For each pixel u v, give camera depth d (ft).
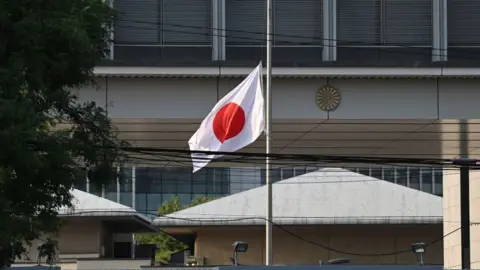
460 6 112.27
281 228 224.12
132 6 111.14
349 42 112.37
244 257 225.15
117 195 440.04
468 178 160.97
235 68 111.24
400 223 223.92
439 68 111.34
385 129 125.49
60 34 60.85
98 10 67.82
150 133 129.49
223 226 223.10
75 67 64.80
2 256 69.36
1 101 57.36
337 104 114.52
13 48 61.31
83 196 220.64
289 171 404.77
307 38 112.57
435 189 424.46
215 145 107.45
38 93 65.98
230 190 447.83
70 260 213.46
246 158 137.49
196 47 112.06
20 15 61.62
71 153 69.77
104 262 210.79
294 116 114.52
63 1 63.36
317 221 223.10
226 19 112.78
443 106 114.32
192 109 113.70
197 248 226.38
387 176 415.23
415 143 140.97
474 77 112.37
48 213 67.41
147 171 442.91
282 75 112.06
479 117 114.21
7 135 57.11
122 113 112.78
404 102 114.52
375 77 112.68
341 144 142.92
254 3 112.98
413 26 112.37
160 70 110.22
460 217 174.60
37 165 60.23
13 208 65.41
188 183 446.60
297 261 225.76
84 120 71.72
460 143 140.87
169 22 111.65
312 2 112.78
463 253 160.56
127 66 109.70
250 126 106.93
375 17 112.57
